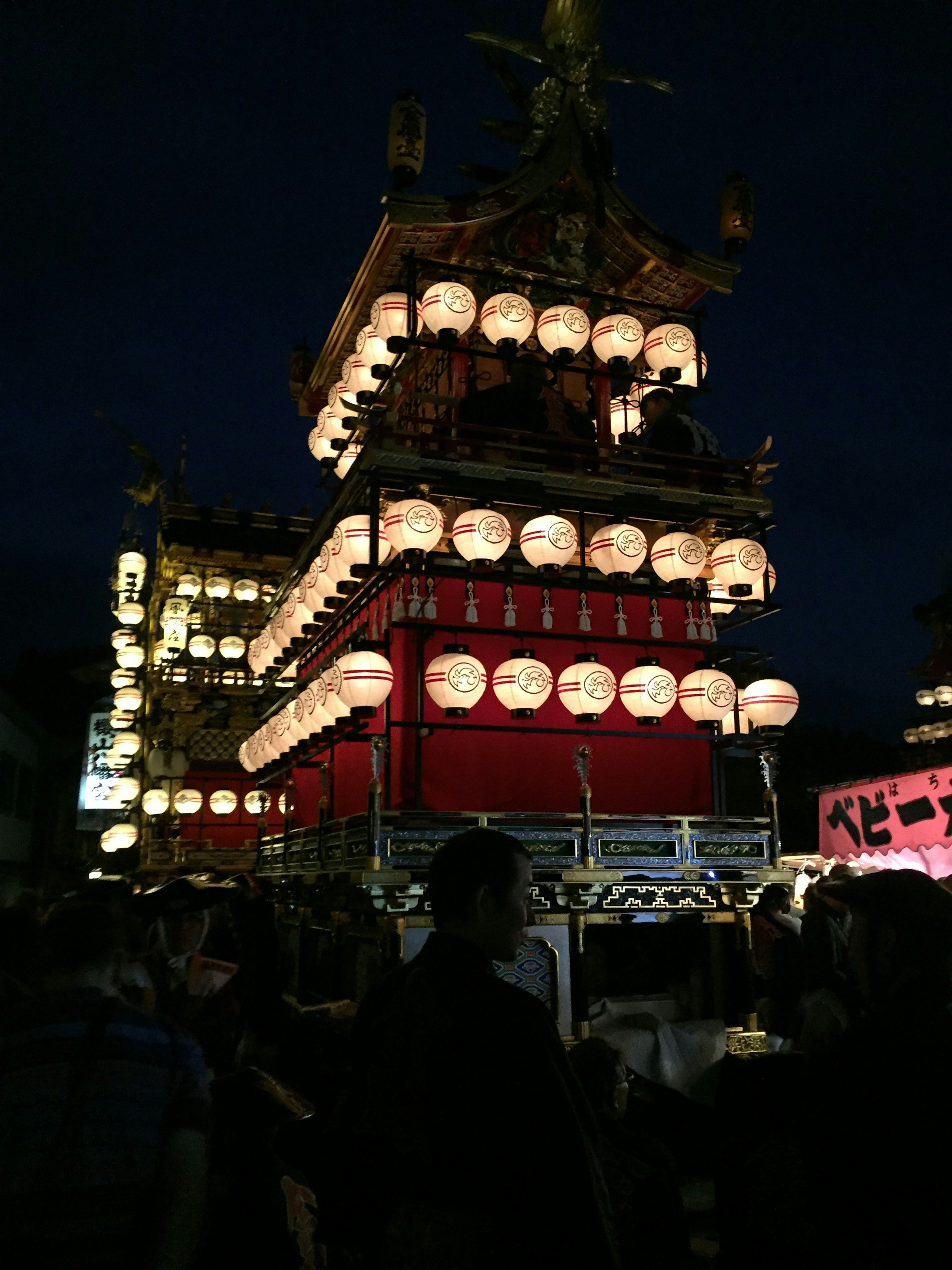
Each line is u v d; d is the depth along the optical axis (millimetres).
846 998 4332
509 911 2518
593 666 8055
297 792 13273
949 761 12461
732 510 9133
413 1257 2068
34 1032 2291
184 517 22609
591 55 10211
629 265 10672
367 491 8633
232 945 8180
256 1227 2697
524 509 9148
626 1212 3203
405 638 8547
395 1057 2258
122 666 22781
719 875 8164
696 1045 7609
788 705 8336
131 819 23188
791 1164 2467
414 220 9297
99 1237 2064
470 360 9695
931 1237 1934
